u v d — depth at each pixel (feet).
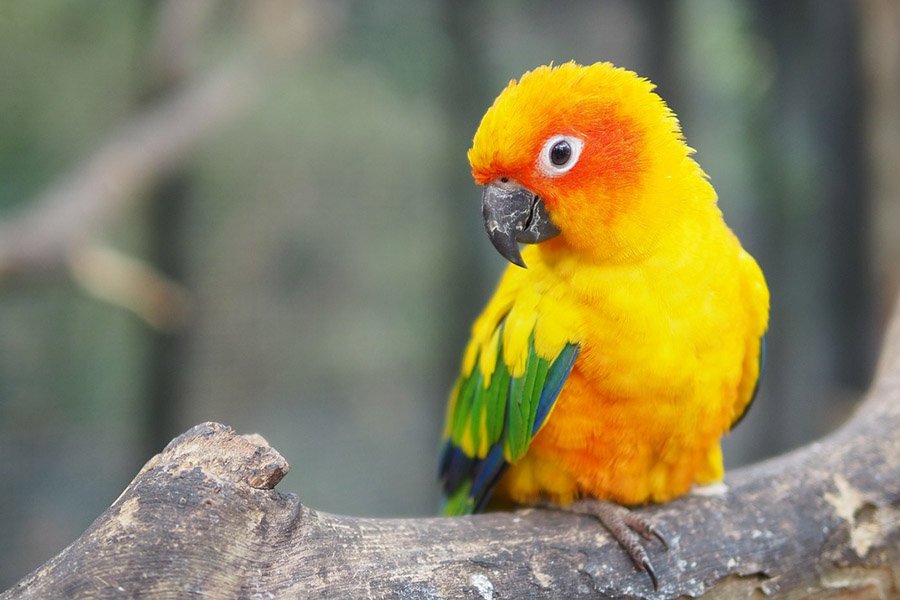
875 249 37.40
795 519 16.10
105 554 11.50
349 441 48.03
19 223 33.86
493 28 42.50
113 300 35.78
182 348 39.93
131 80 41.19
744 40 43.98
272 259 45.50
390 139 47.21
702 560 15.48
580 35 41.34
